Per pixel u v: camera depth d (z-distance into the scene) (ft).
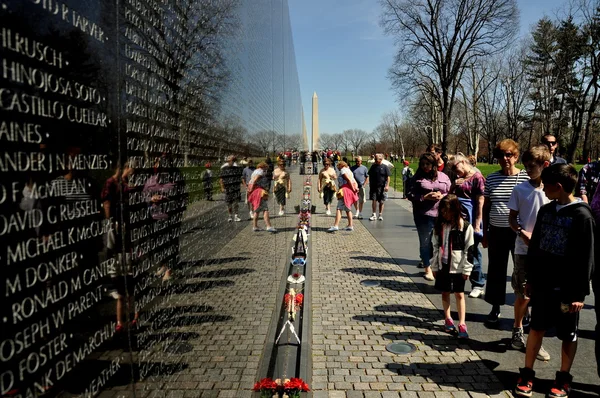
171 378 5.78
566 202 11.50
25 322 3.18
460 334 15.83
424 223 23.34
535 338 11.81
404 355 14.64
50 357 3.41
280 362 13.62
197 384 6.77
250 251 11.44
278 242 19.10
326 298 20.85
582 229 11.04
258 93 14.76
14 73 3.14
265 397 10.61
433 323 17.48
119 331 4.44
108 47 4.41
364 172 48.39
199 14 7.58
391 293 21.50
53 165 3.53
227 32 9.61
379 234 38.17
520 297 14.55
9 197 3.08
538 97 160.97
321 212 56.59
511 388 12.44
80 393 3.77
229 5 9.77
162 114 5.87
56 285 3.51
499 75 170.30
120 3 4.67
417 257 29.19
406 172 66.80
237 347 9.09
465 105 167.84
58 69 3.61
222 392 7.98
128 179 4.80
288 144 33.45
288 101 34.35
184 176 6.74
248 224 11.59
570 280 11.16
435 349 15.06
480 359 14.24
